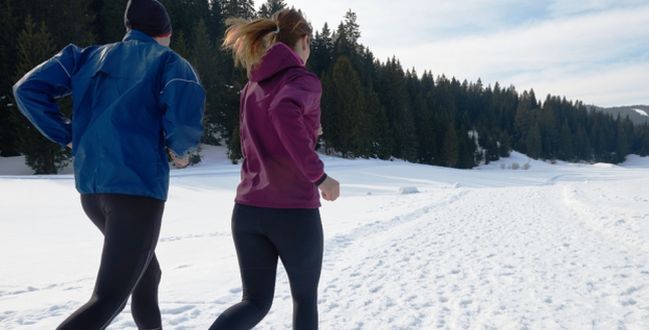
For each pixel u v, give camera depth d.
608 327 3.09
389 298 3.84
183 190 22.31
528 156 110.56
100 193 1.84
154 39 2.06
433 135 79.69
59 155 38.22
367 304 3.68
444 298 3.82
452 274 4.71
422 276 4.64
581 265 4.99
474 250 6.07
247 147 2.03
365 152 62.19
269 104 1.90
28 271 5.42
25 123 37.50
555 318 3.29
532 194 16.20
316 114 1.92
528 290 4.04
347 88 60.56
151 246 1.89
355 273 4.79
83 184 1.87
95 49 2.05
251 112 1.98
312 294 2.03
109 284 1.76
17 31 44.44
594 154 124.88
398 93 76.06
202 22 52.22
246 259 2.04
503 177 53.41
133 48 1.97
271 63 1.91
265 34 1.97
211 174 31.28
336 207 13.68
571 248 6.02
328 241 6.70
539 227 8.16
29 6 45.62
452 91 123.31
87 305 1.72
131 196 1.81
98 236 9.20
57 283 4.69
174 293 3.95
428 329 3.09
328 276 4.66
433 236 7.38
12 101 39.81
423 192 21.08
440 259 5.51
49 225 10.88
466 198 15.16
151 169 1.86
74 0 45.94
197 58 50.91
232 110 51.91
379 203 14.62
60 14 45.53
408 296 3.89
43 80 1.87
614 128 135.75
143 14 2.04
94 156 1.83
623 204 10.91
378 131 67.25
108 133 1.81
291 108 1.72
